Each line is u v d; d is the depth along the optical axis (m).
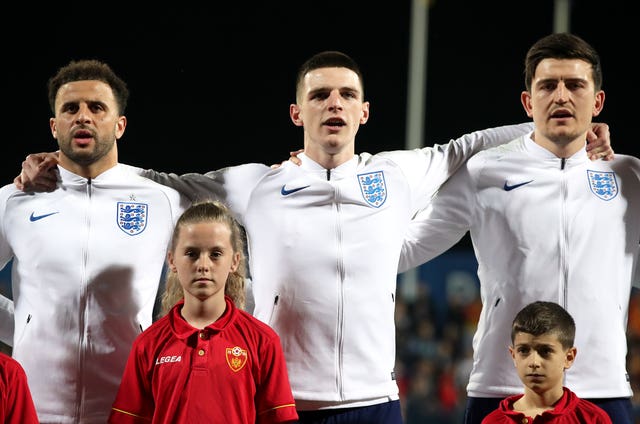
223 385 16.86
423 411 43.97
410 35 83.00
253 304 20.11
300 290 18.66
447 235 20.47
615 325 19.19
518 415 17.52
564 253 19.22
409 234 20.53
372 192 19.12
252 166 19.56
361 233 18.91
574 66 19.11
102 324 18.94
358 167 19.34
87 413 18.81
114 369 18.95
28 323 18.91
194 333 17.08
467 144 20.39
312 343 18.53
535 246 19.33
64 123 18.81
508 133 20.72
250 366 17.09
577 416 17.47
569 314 17.98
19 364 17.41
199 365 16.86
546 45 19.39
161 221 19.45
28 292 19.03
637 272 20.53
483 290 19.94
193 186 19.77
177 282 17.97
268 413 17.09
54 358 18.81
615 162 19.86
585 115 19.20
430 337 46.06
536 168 19.66
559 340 17.48
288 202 19.06
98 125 18.83
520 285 19.30
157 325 17.42
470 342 45.94
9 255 19.88
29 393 17.22
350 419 18.50
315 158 19.22
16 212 19.27
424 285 50.34
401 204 19.31
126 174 19.70
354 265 18.75
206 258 17.11
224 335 17.14
